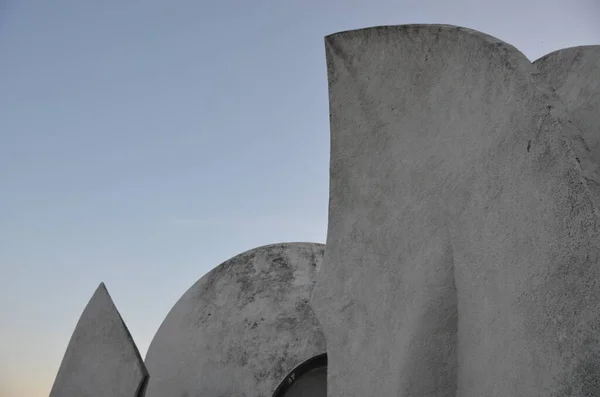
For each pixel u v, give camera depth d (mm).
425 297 4902
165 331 10391
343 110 6277
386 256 5719
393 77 5656
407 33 5316
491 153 4281
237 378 9289
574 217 3357
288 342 9375
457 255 4699
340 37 6105
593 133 4945
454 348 4684
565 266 3414
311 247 10656
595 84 5188
